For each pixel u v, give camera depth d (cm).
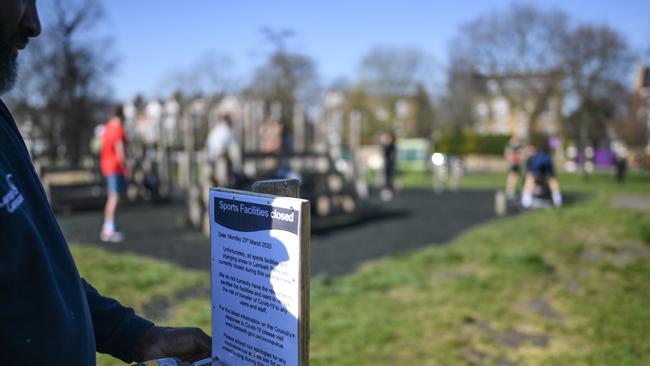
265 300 118
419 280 543
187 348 134
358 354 351
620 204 1347
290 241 110
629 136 3394
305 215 107
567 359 356
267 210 115
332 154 1024
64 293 91
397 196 1583
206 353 138
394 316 427
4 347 79
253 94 3388
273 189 127
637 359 354
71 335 89
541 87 3188
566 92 3069
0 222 78
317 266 612
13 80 100
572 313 448
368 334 384
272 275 115
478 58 3441
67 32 2706
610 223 962
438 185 1811
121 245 693
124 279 500
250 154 861
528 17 3183
